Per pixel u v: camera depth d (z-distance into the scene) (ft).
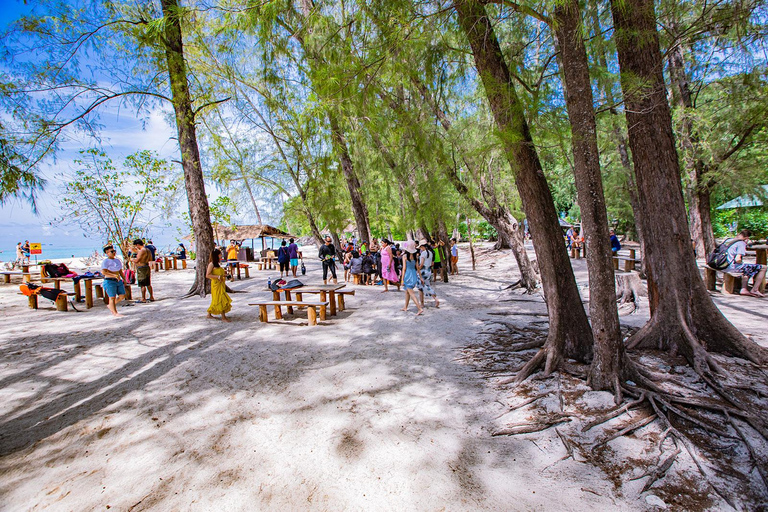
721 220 63.31
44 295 28.84
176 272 59.72
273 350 18.20
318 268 64.49
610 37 13.12
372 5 11.85
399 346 18.31
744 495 7.49
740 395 11.12
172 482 8.55
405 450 9.50
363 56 13.47
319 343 19.26
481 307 27.43
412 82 16.37
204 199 35.19
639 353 14.85
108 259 26.73
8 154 10.02
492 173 30.35
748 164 32.94
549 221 14.03
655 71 14.28
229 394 13.19
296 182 53.26
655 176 15.01
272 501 7.86
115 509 7.71
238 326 23.34
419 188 23.50
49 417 11.70
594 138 11.34
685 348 14.03
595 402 11.15
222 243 85.15
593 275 11.96
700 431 9.58
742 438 8.96
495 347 17.29
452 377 14.12
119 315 26.76
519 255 33.42
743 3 10.71
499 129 13.01
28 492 8.29
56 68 19.11
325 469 8.87
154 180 48.37
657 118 14.79
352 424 10.87
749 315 20.56
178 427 10.98
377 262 43.73
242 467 9.04
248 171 56.13
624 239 80.89
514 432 10.00
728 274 27.20
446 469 8.71
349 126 24.80
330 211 41.29
